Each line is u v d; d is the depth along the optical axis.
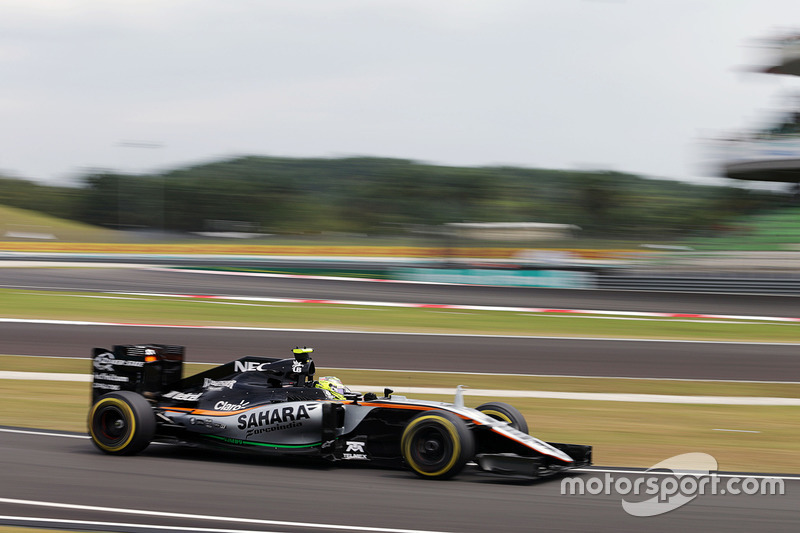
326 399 10.48
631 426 14.35
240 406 10.43
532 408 15.98
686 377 20.25
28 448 10.87
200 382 11.28
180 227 92.38
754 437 13.55
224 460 10.38
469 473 9.91
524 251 50.00
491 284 42.16
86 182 107.38
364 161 115.00
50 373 18.98
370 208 96.31
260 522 7.52
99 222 103.94
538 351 23.56
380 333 26.17
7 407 14.67
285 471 9.78
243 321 28.30
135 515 7.68
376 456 9.86
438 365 21.11
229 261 53.56
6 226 73.38
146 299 34.59
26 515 7.62
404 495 8.66
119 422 10.44
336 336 25.33
